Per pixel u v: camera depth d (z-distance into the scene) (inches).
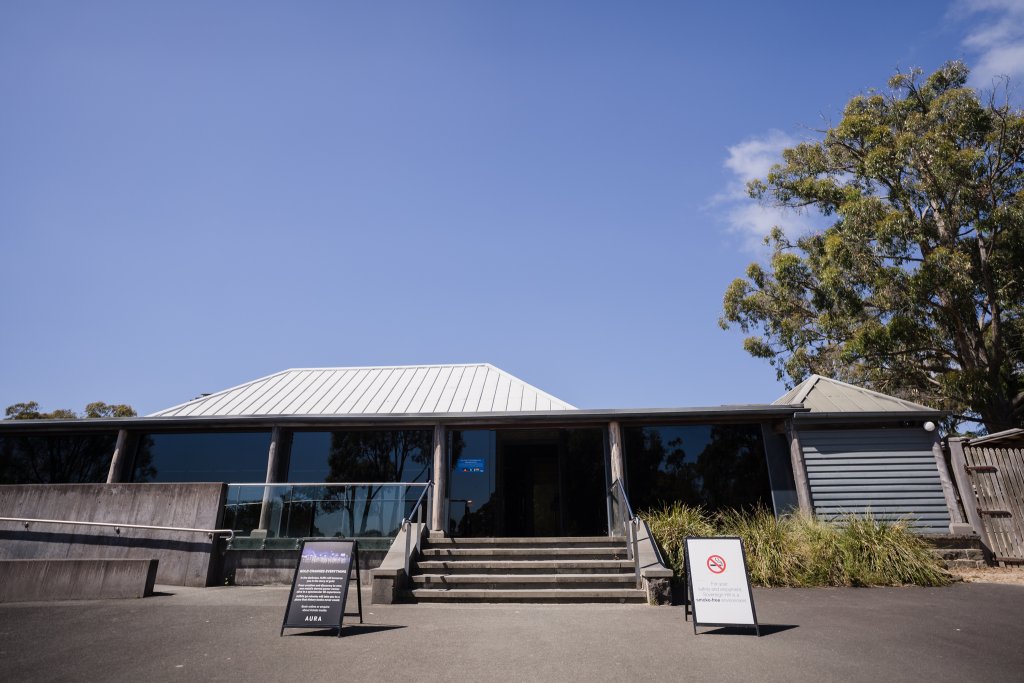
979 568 457.7
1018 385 856.3
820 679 197.2
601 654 228.2
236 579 429.4
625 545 431.8
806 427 543.8
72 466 568.7
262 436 569.0
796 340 1123.9
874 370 991.0
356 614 311.1
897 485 519.2
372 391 650.8
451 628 275.4
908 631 261.6
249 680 197.5
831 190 1026.7
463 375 691.4
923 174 858.8
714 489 524.1
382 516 448.5
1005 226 808.9
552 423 542.3
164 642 247.8
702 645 241.3
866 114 1001.5
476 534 530.3
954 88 929.5
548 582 371.2
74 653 231.1
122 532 447.2
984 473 498.6
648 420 541.0
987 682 193.9
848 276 897.5
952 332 891.4
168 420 550.6
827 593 357.4
